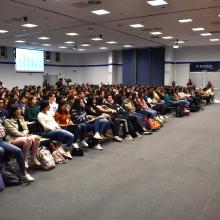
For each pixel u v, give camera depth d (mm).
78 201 3305
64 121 5395
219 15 8984
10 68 18453
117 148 5789
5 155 3861
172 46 17891
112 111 6637
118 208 3125
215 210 3068
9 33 12383
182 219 2867
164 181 3939
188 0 7289
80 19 9570
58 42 15547
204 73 17594
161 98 11000
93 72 21875
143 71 19125
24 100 6645
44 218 2902
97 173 4270
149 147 5898
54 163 4539
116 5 7758
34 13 8664
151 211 3049
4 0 7242
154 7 8000
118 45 17250
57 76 21688
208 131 7676
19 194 3498
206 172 4316
